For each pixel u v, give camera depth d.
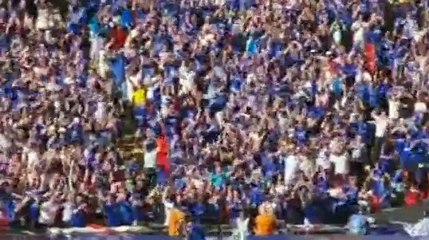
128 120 171.75
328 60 182.62
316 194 155.88
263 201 153.62
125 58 180.12
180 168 160.25
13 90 170.75
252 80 177.12
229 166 160.62
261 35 186.38
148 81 175.88
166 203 151.50
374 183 160.62
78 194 151.75
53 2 192.12
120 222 151.75
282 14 190.62
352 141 166.25
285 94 175.38
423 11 194.75
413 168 164.00
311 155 163.00
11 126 163.25
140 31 185.75
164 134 167.00
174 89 174.88
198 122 168.75
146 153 162.38
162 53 181.50
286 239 148.00
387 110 175.38
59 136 162.88
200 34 186.88
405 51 186.88
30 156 157.88
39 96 170.12
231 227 151.25
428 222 152.00
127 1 192.12
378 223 153.75
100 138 164.88
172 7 192.12
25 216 149.50
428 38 189.25
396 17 194.12
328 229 153.62
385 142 167.75
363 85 177.38
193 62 179.75
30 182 154.00
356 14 192.12
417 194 160.12
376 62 184.00
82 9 190.62
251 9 192.25
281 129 168.25
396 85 179.50
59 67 177.38
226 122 169.75
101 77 177.88
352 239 148.88
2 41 182.62
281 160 162.00
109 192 152.75
